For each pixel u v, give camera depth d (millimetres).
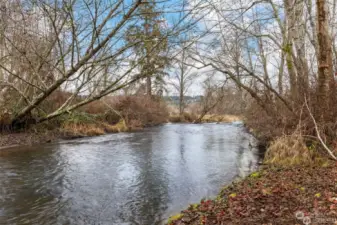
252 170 8414
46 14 8297
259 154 10977
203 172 8273
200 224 4328
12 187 6773
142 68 8133
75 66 8500
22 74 12672
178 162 9656
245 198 5203
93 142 14242
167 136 17297
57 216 5152
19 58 10641
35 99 11711
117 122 21766
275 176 6777
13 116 14094
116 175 7961
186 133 19156
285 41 10422
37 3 7973
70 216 5160
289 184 5773
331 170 6492
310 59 10906
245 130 19672
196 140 15344
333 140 7672
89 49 8273
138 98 25594
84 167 8867
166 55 7758
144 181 7375
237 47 10969
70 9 7348
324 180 5715
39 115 14320
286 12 10477
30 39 9867
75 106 11758
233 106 31438
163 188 6793
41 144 13281
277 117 10289
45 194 6332
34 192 6449
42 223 4859
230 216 4434
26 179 7457
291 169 7387
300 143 8445
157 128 23547
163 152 11570
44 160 9781
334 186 5172
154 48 7539
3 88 13508
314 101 8352
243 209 4633
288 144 8781
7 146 12320
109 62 7891
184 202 5852
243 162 9586
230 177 7707
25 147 12336
